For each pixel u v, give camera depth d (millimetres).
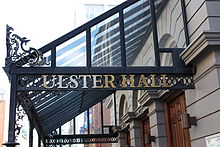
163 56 9008
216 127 5484
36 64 5938
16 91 5809
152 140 9273
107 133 16781
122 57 6402
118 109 16391
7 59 5875
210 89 5715
